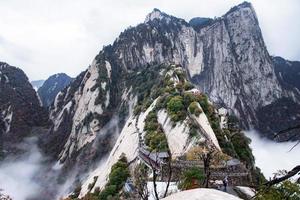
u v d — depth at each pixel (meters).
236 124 137.00
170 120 115.75
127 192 85.44
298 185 18.52
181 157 73.12
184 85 143.12
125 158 115.62
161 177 56.41
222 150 102.88
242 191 55.00
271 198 14.77
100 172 145.25
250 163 111.69
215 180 60.47
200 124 107.06
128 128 148.88
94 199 101.62
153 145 107.38
